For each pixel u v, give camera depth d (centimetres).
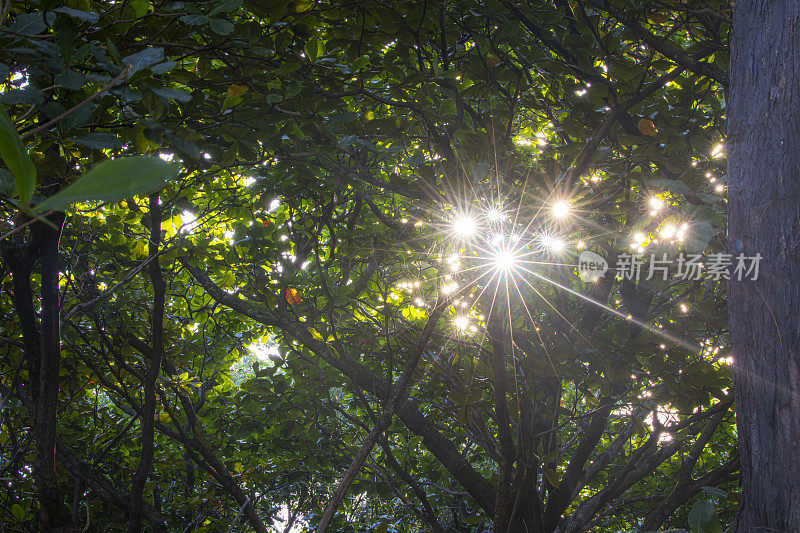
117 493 368
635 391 334
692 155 333
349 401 511
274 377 438
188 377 449
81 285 337
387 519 555
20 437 392
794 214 158
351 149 318
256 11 215
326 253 433
